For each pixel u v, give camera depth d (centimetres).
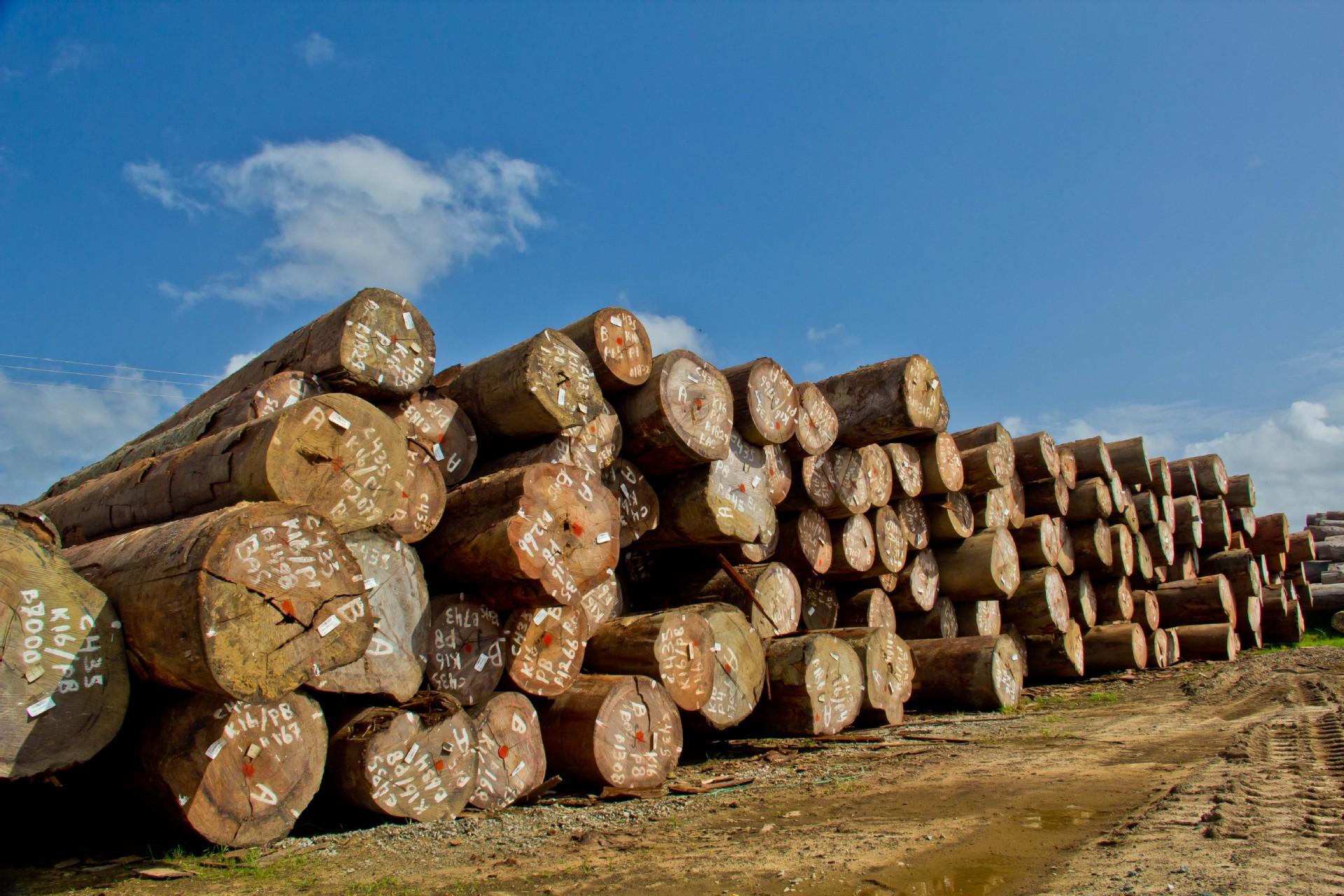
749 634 844
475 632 642
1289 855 394
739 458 902
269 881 447
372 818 572
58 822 556
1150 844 436
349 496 547
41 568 440
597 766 650
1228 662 1602
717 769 746
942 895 390
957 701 1074
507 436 738
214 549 439
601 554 681
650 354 821
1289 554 2323
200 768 485
